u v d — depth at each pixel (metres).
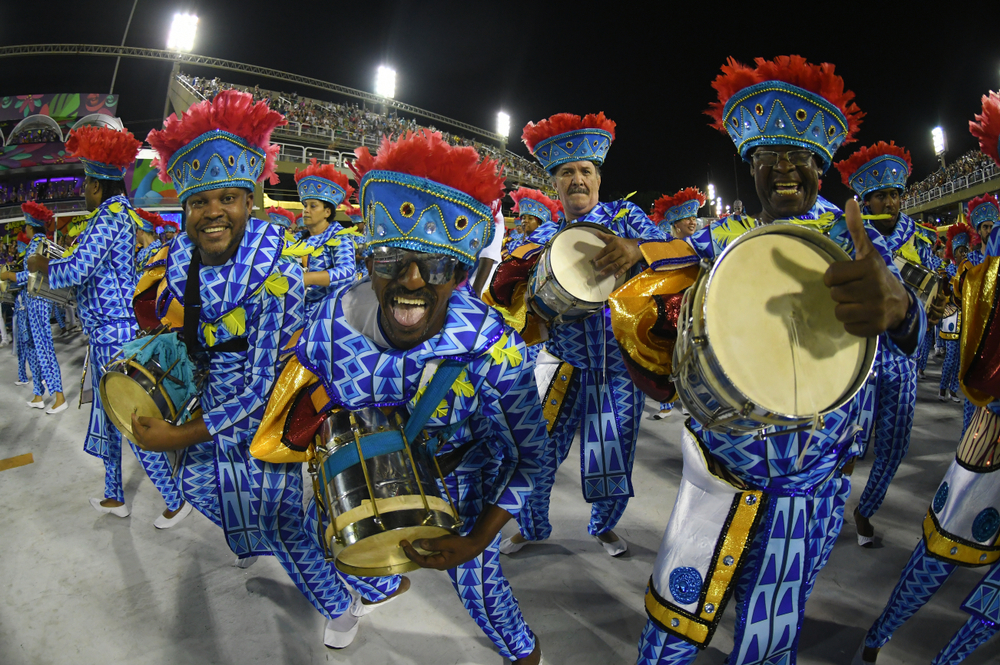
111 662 1.95
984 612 1.51
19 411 4.90
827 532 1.42
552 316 2.21
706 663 1.91
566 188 2.69
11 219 15.25
